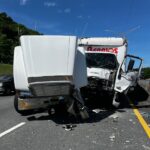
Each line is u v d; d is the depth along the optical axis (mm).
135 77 7879
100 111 6586
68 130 4703
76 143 3938
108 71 6980
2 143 3959
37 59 4977
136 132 4586
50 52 4988
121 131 4648
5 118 5816
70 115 5887
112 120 5582
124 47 7695
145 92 9227
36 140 4094
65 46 5000
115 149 3672
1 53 60906
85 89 6938
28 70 4992
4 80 12031
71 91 5199
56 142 3986
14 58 5449
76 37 5043
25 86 5367
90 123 5289
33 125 5121
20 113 6137
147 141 4059
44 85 5031
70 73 5035
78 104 5453
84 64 5578
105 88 6871
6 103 8555
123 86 7043
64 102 5445
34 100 5445
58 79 5020
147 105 7730
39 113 6266
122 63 7043
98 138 4203
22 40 4953
